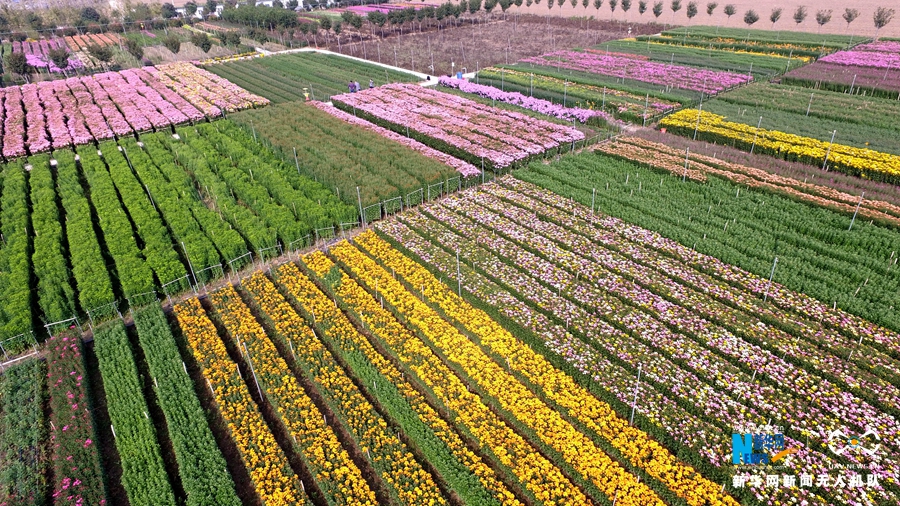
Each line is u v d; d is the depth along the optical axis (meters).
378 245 36.84
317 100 66.94
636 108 57.69
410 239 37.25
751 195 39.72
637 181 43.09
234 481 23.38
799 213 37.22
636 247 35.09
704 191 40.62
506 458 22.72
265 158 49.66
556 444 23.00
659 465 21.81
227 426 25.61
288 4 132.38
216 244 37.31
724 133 49.44
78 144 55.50
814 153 44.59
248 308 32.09
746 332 27.77
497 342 28.11
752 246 34.31
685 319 28.94
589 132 53.25
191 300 32.81
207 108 64.12
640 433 23.17
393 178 44.53
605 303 30.30
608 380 25.50
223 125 57.84
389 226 39.03
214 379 27.42
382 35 103.88
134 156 50.94
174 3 159.12
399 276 33.88
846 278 31.09
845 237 34.12
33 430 25.47
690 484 21.11
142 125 58.88
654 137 51.12
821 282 30.97
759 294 30.61
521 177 44.81
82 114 62.25
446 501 21.69
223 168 47.31
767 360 26.03
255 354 28.69
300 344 29.09
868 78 61.69
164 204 41.94
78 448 24.42
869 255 33.09
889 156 42.94
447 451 23.31
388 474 22.73
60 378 27.81
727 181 41.91
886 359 25.69
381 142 51.81
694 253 34.03
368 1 144.62
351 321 31.42
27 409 26.55
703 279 31.89
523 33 100.75
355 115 62.34
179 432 24.62
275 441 24.33
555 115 58.41
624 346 27.44
